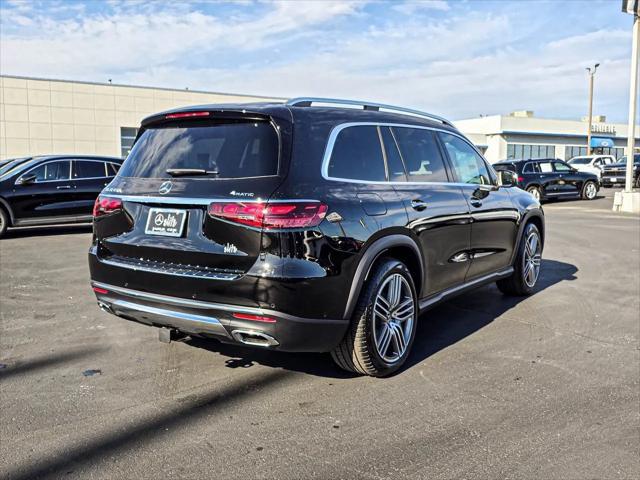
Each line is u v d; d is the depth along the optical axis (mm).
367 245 3625
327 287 3371
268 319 3240
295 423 3281
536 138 61375
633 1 16078
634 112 16922
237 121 3625
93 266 3949
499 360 4301
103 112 36344
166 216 3557
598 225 13336
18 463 2852
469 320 5375
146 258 3646
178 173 3582
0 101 33719
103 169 12102
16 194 11148
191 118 3789
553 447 3000
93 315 5531
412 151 4422
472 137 59875
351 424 3266
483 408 3467
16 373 4039
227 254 3301
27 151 34625
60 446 3020
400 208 3980
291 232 3240
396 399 3602
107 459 2895
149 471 2785
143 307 3672
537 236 6410
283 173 3336
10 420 3316
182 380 3918
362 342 3709
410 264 4242
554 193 20516
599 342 4715
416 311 4234
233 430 3199
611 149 67312
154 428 3223
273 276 3201
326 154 3609
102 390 3746
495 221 5348
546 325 5199
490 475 2736
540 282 7051
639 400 3588
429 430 3191
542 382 3873
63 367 4152
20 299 6164
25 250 9727
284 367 4152
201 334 3541
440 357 4367
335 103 4035
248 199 3266
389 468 2803
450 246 4609
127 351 4496
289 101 3781
